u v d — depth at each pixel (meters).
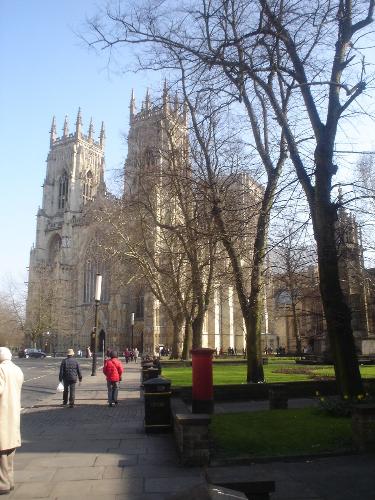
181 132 28.73
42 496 7.52
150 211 35.41
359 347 45.72
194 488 3.86
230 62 14.45
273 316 67.88
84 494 7.60
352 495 7.11
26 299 100.50
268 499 4.51
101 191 54.91
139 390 25.56
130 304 89.81
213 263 33.31
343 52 14.77
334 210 14.33
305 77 15.06
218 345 82.94
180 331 46.31
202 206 23.48
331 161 14.47
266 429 11.18
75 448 11.08
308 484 7.71
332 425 11.27
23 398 23.11
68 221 104.75
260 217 20.16
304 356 50.53
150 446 11.20
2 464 7.65
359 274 36.12
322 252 14.03
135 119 42.09
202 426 9.38
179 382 23.17
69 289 100.56
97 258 64.50
